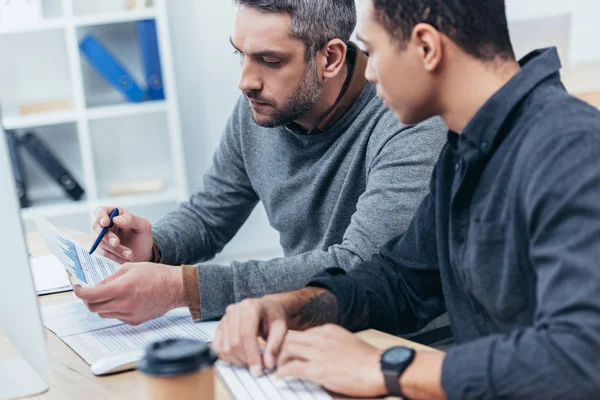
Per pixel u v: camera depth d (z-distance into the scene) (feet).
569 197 2.91
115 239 5.41
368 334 4.08
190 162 13.25
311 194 5.75
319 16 5.05
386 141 5.12
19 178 11.71
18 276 3.60
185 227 6.31
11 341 3.74
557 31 9.20
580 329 2.76
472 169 3.56
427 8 3.37
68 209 11.64
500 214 3.44
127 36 12.42
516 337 2.95
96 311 4.34
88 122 12.38
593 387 2.74
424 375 3.07
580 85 9.86
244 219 6.73
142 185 12.27
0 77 12.01
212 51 12.93
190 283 4.47
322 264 4.77
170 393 2.73
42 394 3.55
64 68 12.23
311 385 3.38
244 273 4.61
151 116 12.79
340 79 5.39
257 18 4.98
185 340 2.91
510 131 3.42
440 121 5.05
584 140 3.00
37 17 11.25
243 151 6.25
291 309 3.89
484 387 2.88
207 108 13.11
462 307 3.99
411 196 4.85
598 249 2.81
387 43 3.50
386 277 4.41
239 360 3.62
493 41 3.43
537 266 3.04
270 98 5.18
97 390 3.57
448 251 4.02
